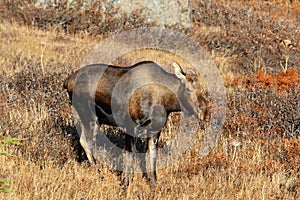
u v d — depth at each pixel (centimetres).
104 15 7769
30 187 2864
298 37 8069
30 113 3900
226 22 8550
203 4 9112
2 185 2516
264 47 7162
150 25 7594
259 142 3650
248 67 6575
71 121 3803
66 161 3303
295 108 4050
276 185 3103
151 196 2923
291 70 4956
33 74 4588
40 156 3244
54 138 3416
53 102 4088
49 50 6234
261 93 4369
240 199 2962
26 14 7488
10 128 3447
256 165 3328
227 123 3931
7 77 4656
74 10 7762
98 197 2881
